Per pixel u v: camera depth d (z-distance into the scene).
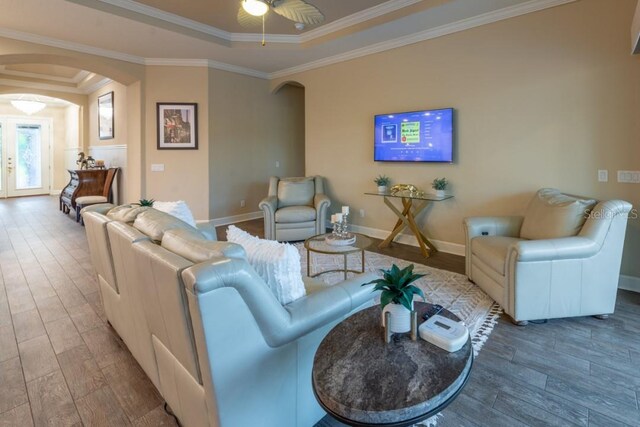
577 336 2.39
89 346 2.28
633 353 2.18
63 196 7.09
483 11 3.73
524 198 3.73
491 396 1.81
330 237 3.23
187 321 1.24
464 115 4.11
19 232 5.50
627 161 3.12
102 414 1.69
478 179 4.06
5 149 9.49
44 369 2.04
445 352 1.25
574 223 2.67
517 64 3.67
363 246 3.07
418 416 1.02
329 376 1.15
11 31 4.29
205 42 4.76
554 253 2.44
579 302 2.54
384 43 4.70
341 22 4.44
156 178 5.80
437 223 4.51
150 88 5.64
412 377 1.12
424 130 4.39
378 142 4.86
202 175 5.92
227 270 1.14
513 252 2.50
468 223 3.35
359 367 1.18
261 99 6.61
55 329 2.50
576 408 1.72
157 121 5.71
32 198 9.48
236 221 6.41
